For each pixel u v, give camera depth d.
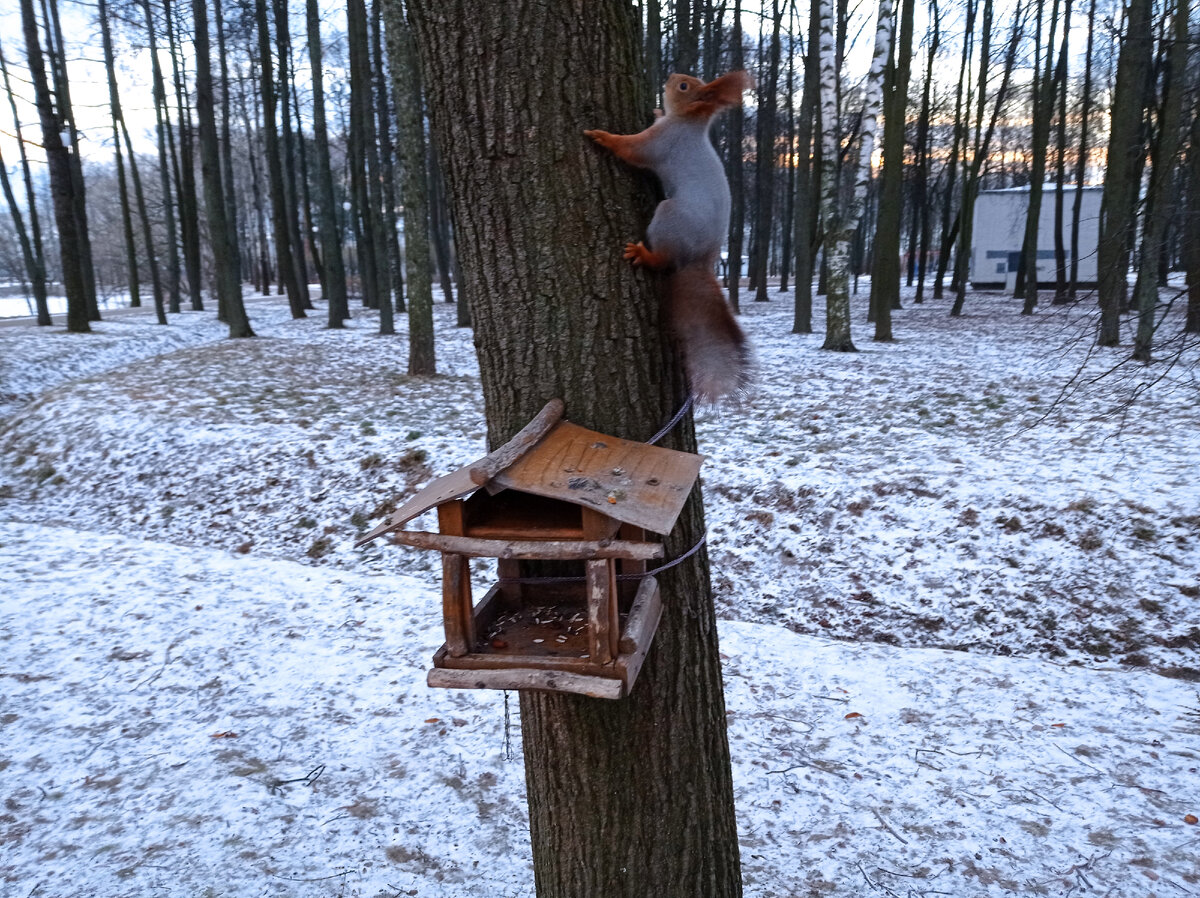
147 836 4.56
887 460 9.62
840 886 4.28
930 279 58.38
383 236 23.86
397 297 32.59
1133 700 6.00
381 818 4.75
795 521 8.76
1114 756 5.32
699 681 2.83
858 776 5.18
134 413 12.62
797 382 14.53
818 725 5.79
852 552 8.27
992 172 48.34
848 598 7.86
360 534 9.58
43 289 26.95
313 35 25.23
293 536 9.70
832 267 18.12
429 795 4.96
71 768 5.19
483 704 5.97
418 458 10.44
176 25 28.84
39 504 11.18
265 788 4.99
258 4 27.28
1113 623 7.00
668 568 2.72
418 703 6.00
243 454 11.10
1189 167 8.90
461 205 2.62
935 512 8.43
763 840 4.62
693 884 2.84
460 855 4.45
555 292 2.56
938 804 4.90
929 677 6.44
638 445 2.50
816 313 29.30
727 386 2.71
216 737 5.54
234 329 23.53
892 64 22.67
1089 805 4.85
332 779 5.11
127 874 4.27
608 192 2.53
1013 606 7.38
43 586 7.96
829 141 17.56
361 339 22.86
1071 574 7.48
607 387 2.60
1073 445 9.81
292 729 5.65
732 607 8.02
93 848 4.46
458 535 2.34
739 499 9.22
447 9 2.44
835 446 10.33
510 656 2.37
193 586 8.06
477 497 2.47
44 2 28.80
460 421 11.90
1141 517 7.76
